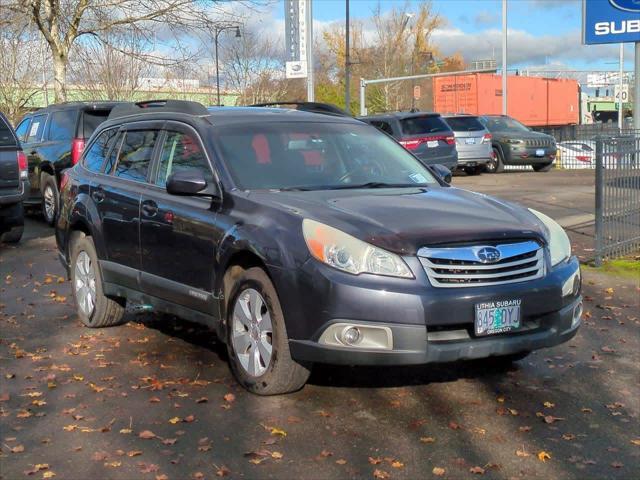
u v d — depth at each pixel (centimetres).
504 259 475
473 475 416
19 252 1097
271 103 739
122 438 459
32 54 2412
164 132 632
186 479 407
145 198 610
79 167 741
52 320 724
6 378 564
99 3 1956
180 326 697
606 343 654
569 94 5091
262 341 501
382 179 603
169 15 1994
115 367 584
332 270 457
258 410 495
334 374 561
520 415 496
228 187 546
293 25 2477
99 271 673
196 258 551
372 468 420
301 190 553
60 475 414
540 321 493
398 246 457
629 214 974
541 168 2467
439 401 515
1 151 1095
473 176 2291
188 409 499
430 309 448
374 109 5850
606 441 462
